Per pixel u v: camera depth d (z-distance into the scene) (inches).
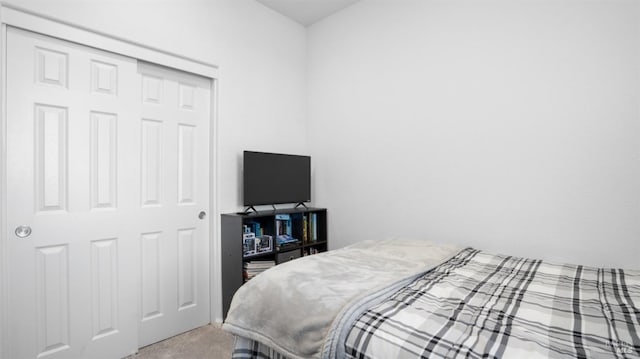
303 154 132.0
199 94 101.2
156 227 91.2
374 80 112.5
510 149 84.2
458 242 93.4
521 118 82.5
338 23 122.7
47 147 72.7
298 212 111.6
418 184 101.8
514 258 76.7
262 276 61.2
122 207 84.0
